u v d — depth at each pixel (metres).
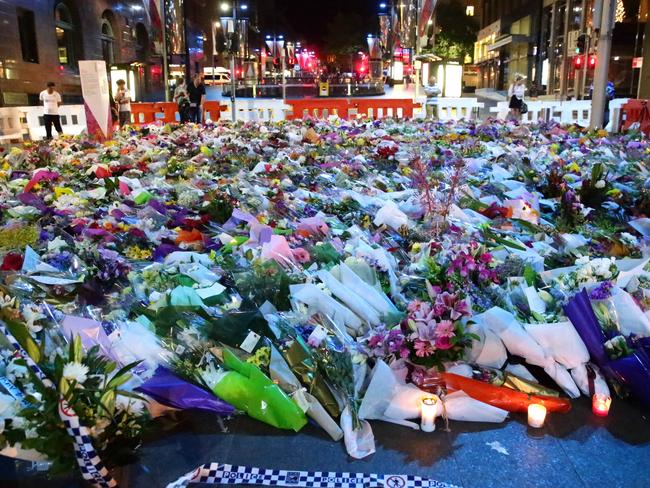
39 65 27.34
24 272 4.21
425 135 13.71
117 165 9.66
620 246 5.25
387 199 7.36
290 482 2.72
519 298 3.94
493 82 62.53
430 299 3.75
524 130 14.30
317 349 3.38
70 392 2.56
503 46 56.47
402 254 5.09
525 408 3.21
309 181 8.70
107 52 36.41
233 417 3.22
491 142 12.46
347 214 6.50
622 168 9.30
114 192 7.66
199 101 19.50
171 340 3.45
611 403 3.32
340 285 3.98
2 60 24.17
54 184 8.18
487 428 3.12
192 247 5.34
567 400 3.26
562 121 21.12
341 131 14.60
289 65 55.44
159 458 2.91
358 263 4.24
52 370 2.71
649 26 29.42
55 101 18.02
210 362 3.36
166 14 24.50
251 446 3.00
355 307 3.88
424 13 28.41
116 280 4.37
